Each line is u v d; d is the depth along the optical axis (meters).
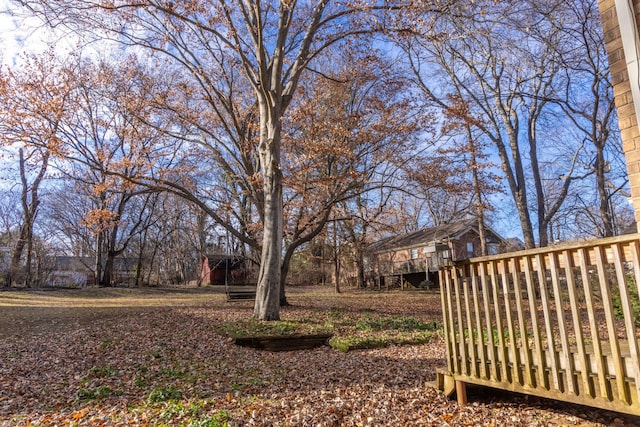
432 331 11.77
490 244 33.06
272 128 13.61
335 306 17.77
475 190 16.86
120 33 12.98
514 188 20.95
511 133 21.12
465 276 4.55
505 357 3.99
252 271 38.41
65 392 6.05
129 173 17.52
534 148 21.23
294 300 20.66
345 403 5.08
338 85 17.50
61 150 13.70
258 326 11.37
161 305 17.94
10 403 5.50
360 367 7.43
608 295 3.12
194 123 16.42
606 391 3.13
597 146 18.72
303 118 15.36
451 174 15.91
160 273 44.53
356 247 28.17
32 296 23.00
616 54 3.44
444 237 31.03
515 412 4.44
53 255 37.81
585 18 15.05
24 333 11.30
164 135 17.05
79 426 4.49
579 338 3.34
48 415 4.96
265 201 13.59
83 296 24.11
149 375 7.00
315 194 16.45
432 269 30.80
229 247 41.44
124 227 33.97
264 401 5.36
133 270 40.56
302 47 13.99
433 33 13.21
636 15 3.28
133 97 15.66
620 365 3.04
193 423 4.27
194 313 14.08
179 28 14.17
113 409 5.19
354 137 15.56
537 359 3.69
